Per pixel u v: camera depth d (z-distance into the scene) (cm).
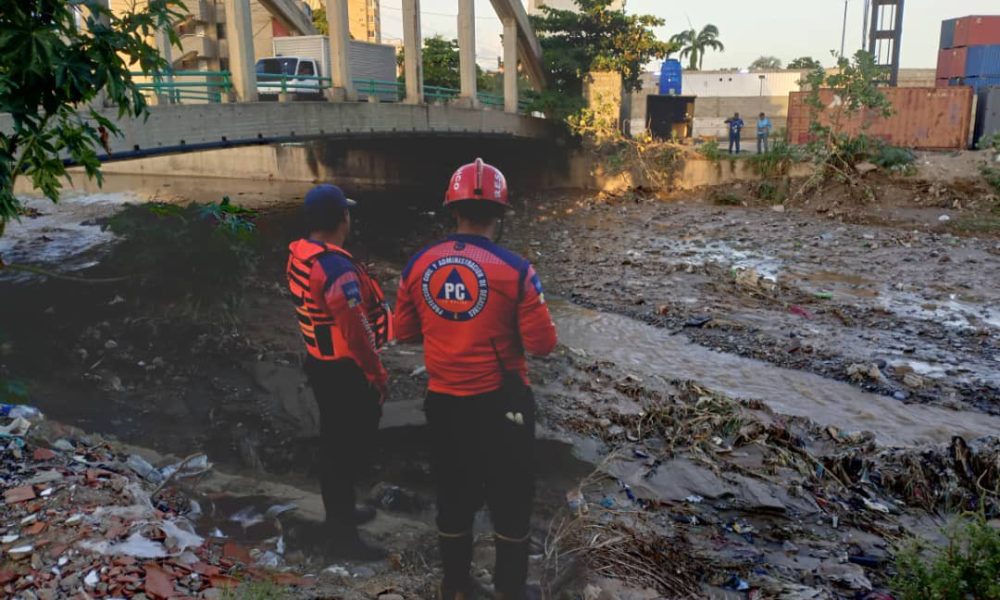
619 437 634
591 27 3102
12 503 343
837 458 610
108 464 427
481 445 301
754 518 497
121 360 780
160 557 313
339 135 1725
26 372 743
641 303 1272
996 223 1886
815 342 1047
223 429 606
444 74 3856
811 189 2309
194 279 969
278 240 1653
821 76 2334
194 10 2658
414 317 309
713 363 961
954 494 559
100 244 1564
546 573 381
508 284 288
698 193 2548
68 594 278
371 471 529
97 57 498
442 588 324
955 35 3098
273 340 851
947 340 1073
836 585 407
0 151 488
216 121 1316
